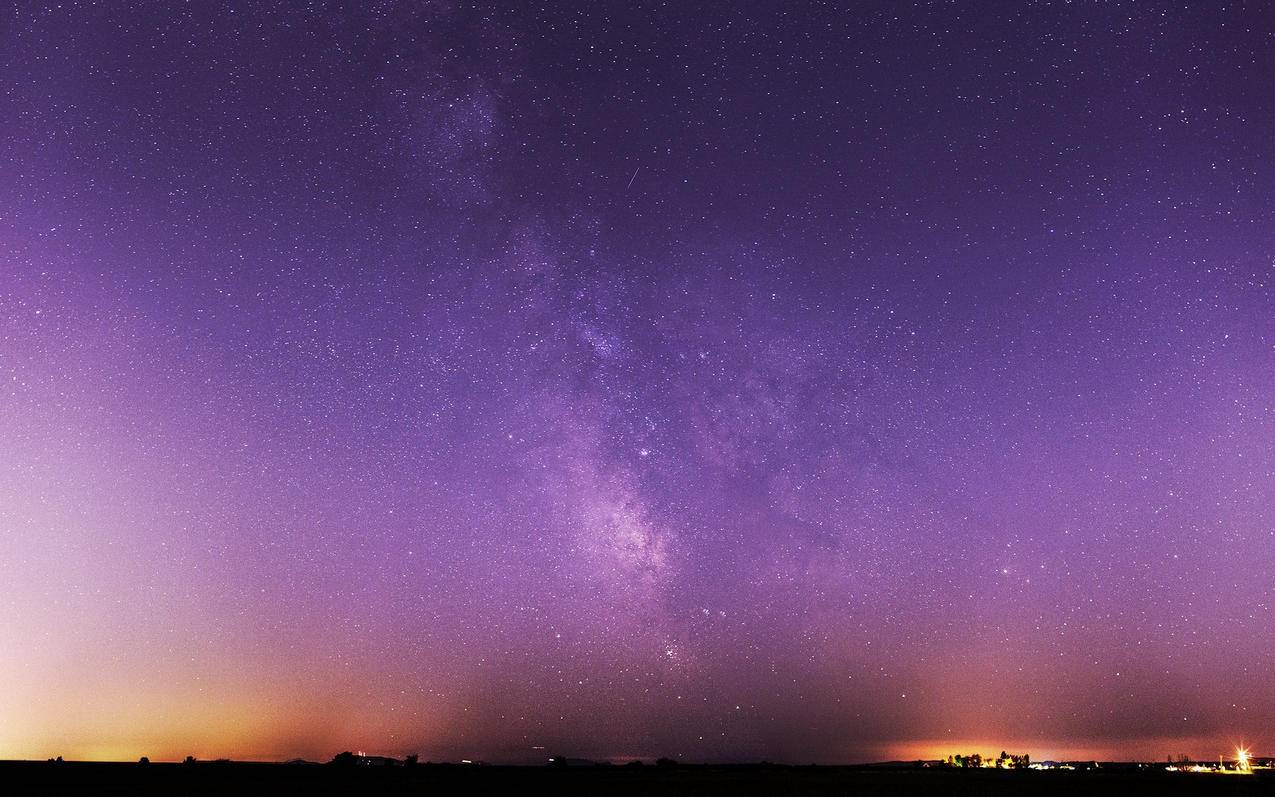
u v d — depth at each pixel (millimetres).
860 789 31672
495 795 29938
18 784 33656
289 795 29578
